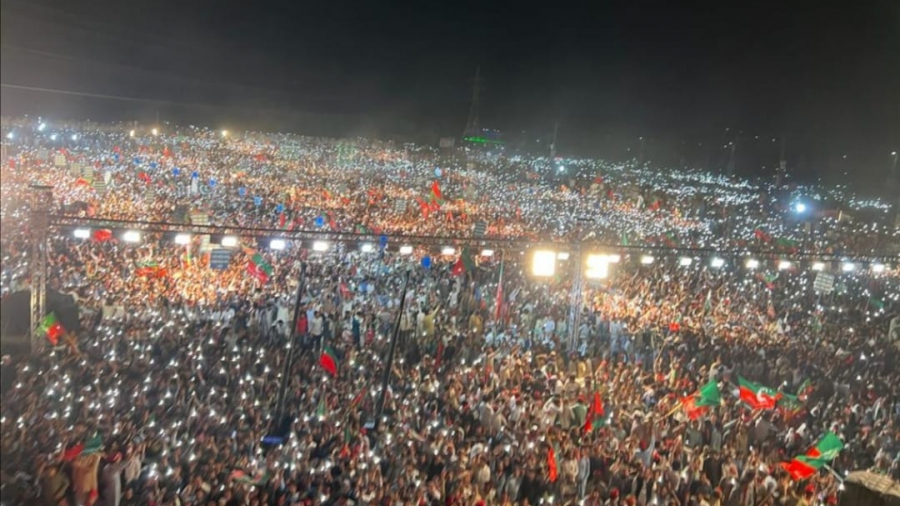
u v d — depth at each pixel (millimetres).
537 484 15125
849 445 18203
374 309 27766
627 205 66500
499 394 19547
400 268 34594
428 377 20375
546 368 22094
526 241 27281
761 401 19156
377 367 21562
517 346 23938
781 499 14742
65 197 41875
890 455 17500
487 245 29531
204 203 44500
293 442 15719
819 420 19828
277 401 18484
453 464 15383
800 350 25750
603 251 27125
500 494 15156
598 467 16203
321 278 31156
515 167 89375
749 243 47531
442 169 82750
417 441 16781
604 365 22594
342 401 18984
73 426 15555
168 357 21500
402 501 13992
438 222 45625
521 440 16766
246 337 23969
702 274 38062
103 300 25859
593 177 83500
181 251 33438
